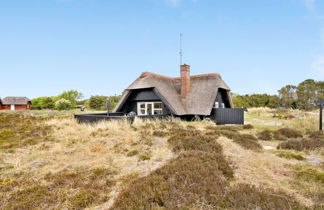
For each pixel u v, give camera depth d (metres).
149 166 5.75
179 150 7.03
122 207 3.24
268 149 7.83
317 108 31.92
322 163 5.91
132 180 4.53
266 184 4.38
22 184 4.73
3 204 3.75
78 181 4.83
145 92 18.20
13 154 7.37
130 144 8.24
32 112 32.06
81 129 11.77
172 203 3.26
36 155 7.16
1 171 5.65
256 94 48.44
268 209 3.09
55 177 5.12
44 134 11.05
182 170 4.43
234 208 3.15
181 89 18.81
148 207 3.19
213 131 10.67
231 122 16.03
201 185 3.81
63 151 7.59
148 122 13.05
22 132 12.48
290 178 4.77
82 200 3.85
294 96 34.16
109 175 5.27
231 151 7.34
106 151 7.54
